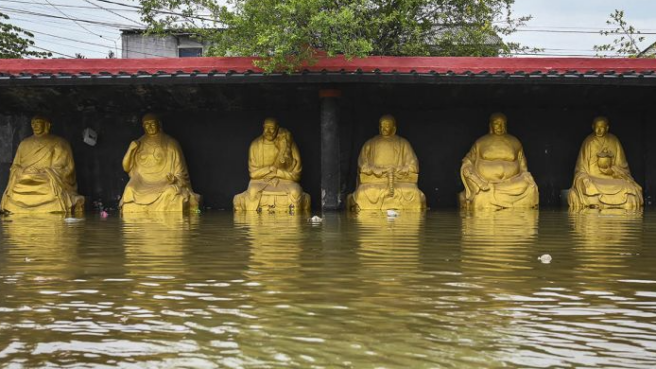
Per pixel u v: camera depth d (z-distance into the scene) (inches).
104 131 716.0
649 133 688.4
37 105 684.7
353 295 209.8
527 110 695.7
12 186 660.7
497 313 187.0
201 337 165.8
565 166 696.4
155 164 670.5
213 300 204.2
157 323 178.7
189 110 706.2
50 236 397.4
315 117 698.8
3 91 645.3
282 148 663.8
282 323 177.5
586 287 221.1
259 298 206.7
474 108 694.5
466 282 229.8
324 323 177.3
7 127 707.4
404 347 157.0
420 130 699.4
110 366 146.6
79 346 159.9
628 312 188.1
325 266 264.8
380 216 552.7
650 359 149.1
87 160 716.0
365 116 695.7
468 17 797.9
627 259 281.6
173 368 144.8
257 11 617.6
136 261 282.5
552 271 251.1
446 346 157.6
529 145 697.6
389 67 585.6
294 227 445.7
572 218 511.5
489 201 638.5
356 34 716.7
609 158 647.8
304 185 700.7
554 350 154.7
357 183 670.5
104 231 429.1
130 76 589.0
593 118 694.5
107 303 201.6
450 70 584.4
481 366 144.2
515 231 406.3
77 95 660.7
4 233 420.2
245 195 646.5
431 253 301.9
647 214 555.8
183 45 1233.4
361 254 299.4
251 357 150.6
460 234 388.2
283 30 590.2
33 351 156.9
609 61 588.7
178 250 319.3
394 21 743.1
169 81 590.2
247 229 432.8
